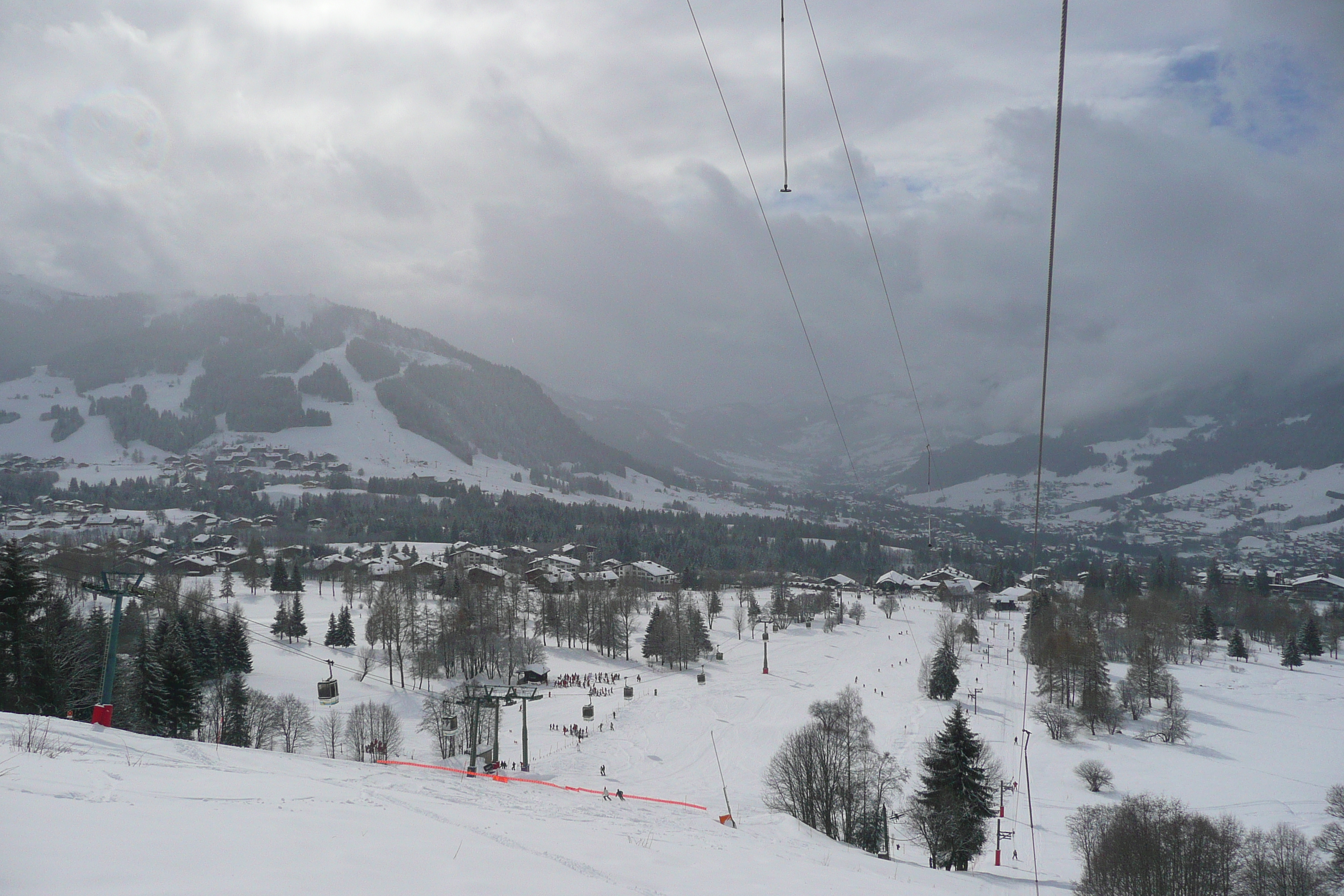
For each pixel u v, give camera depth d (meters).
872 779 61.88
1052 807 72.38
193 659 82.88
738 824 38.69
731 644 166.00
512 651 119.88
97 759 17.98
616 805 37.22
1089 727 99.06
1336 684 128.50
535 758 77.94
